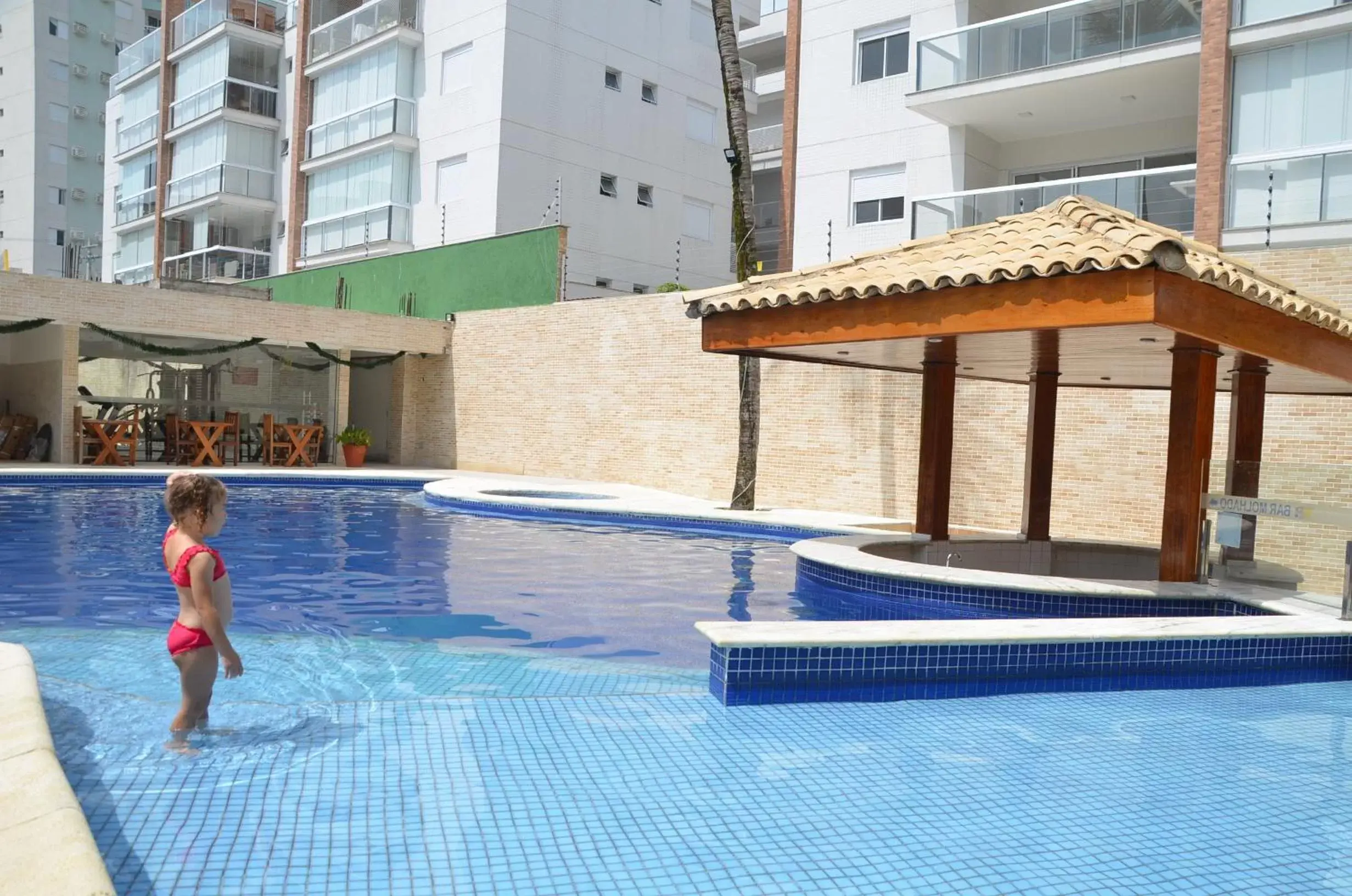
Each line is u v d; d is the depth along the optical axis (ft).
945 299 22.81
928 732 14.44
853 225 65.10
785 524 39.60
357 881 8.84
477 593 25.04
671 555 33.58
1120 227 22.13
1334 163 44.06
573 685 16.40
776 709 15.34
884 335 23.90
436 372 71.00
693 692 16.16
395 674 16.70
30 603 21.91
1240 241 46.21
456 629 20.75
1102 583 23.72
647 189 90.43
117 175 128.67
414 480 59.36
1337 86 44.55
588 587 26.55
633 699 15.47
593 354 60.49
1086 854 10.21
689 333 55.26
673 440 55.83
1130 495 39.27
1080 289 20.56
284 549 31.81
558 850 9.70
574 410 61.46
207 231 102.53
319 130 94.79
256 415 67.21
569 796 11.18
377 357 73.05
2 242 165.78
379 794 10.95
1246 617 19.76
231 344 63.41
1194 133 55.88
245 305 61.41
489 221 79.20
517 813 10.61
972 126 60.34
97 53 168.76
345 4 95.96
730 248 97.25
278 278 89.25
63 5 164.55
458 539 35.60
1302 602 21.84
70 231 165.58
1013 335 23.57
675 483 55.52
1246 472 23.27
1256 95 46.73
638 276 88.69
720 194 96.43
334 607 22.79
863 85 64.34
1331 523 21.72
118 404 61.93
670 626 21.66
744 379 45.29
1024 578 24.36
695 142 93.81
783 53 101.40
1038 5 60.13
